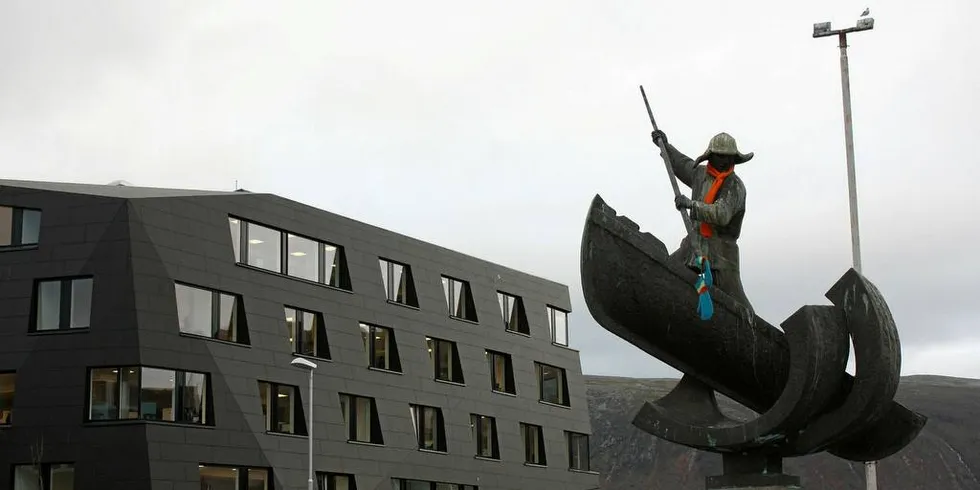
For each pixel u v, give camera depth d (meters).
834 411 14.06
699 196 14.94
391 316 69.00
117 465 53.88
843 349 13.91
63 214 55.56
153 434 54.22
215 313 58.44
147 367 54.62
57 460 54.38
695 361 14.87
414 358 70.00
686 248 15.03
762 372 14.58
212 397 57.19
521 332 79.75
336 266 66.38
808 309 13.79
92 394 54.69
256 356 59.81
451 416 71.94
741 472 14.72
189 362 56.34
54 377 54.69
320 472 62.81
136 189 61.75
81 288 55.19
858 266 38.75
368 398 66.88
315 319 64.44
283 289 62.22
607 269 14.76
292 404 61.94
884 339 13.67
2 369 55.25
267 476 59.56
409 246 71.44
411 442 68.62
